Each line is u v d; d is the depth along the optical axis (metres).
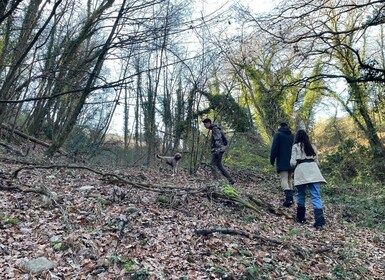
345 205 9.10
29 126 15.16
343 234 6.30
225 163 16.97
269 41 11.47
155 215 5.46
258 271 4.01
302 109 18.81
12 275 3.41
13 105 12.38
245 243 4.79
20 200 5.45
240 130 17.70
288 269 4.22
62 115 17.50
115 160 17.83
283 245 4.92
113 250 4.09
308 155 6.62
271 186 11.77
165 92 19.31
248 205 6.72
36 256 3.84
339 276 4.34
